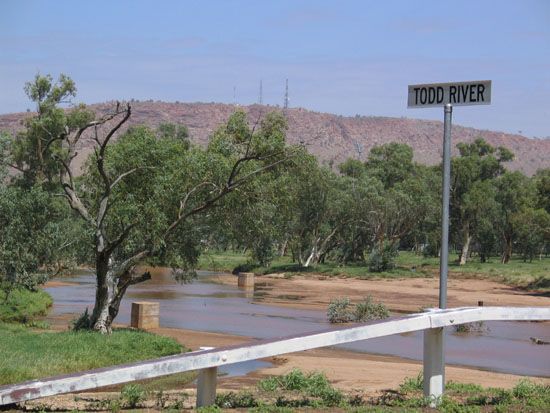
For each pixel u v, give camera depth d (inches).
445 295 413.1
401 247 5831.7
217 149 1219.9
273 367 917.8
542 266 3799.2
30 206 1221.7
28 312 1578.5
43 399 516.4
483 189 4005.9
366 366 936.9
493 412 395.2
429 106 421.1
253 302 2209.6
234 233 1216.2
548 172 4758.9
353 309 1855.3
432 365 404.2
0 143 1236.5
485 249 4261.8
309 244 3831.2
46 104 2289.6
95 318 1111.6
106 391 668.7
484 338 1466.5
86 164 1236.5
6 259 1216.8
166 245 1154.7
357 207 3639.3
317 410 402.6
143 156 1159.6
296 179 1284.4
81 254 1268.5
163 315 1747.0
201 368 382.0
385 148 5344.5
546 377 962.1
